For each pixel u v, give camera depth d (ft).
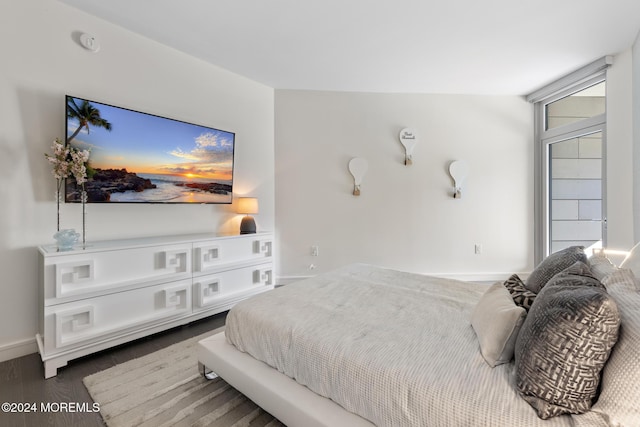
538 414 2.66
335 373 3.64
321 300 5.42
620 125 9.23
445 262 12.73
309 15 7.54
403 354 3.60
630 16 7.45
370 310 4.98
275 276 12.35
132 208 8.37
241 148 11.14
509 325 3.46
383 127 12.59
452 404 2.83
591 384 2.62
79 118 7.00
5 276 6.39
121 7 7.24
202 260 8.28
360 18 7.63
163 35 8.46
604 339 2.59
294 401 3.88
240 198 10.58
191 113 9.63
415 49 9.12
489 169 12.66
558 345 2.69
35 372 5.87
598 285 3.28
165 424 4.45
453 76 10.98
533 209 12.64
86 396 5.12
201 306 8.21
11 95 6.42
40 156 6.78
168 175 8.79
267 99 12.01
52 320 5.73
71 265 5.96
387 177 12.65
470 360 3.47
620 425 2.38
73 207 7.28
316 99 12.43
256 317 4.81
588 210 10.60
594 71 9.81
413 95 12.57
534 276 5.00
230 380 4.75
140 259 7.08
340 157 12.55
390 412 3.15
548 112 12.31
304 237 12.50
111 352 6.68
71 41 7.21
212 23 7.89
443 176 12.67
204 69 9.96
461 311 4.96
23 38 6.55
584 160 10.75
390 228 12.69
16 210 6.50
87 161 7.12
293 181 12.42
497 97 12.59
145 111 8.55
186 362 6.22
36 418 4.58
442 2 7.00
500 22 7.73
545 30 8.07
